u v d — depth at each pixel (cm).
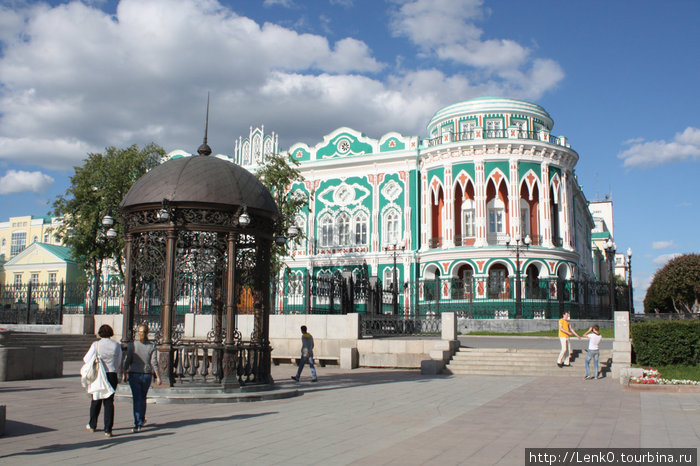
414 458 826
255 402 1359
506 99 4603
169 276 1392
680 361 1972
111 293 2931
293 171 3922
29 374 1869
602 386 1730
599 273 7956
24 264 5822
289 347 2417
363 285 3045
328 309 2723
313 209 4916
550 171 4441
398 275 4553
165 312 1391
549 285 4091
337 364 2388
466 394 1533
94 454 855
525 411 1251
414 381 1852
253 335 1526
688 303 5138
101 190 3738
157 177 1437
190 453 858
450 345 2256
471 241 4391
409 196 4628
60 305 3095
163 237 1507
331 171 4897
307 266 4838
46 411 1240
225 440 946
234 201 1415
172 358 1381
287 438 962
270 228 1550
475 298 4181
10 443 930
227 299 1415
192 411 1230
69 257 5759
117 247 3669
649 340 2000
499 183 4316
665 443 926
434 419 1145
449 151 4416
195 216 1400
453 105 4719
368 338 2497
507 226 4344
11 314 3372
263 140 5075
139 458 829
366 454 850
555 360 2169
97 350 1006
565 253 4312
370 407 1298
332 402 1373
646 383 1625
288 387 1658
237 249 1552
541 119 4681
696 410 1263
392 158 4672
